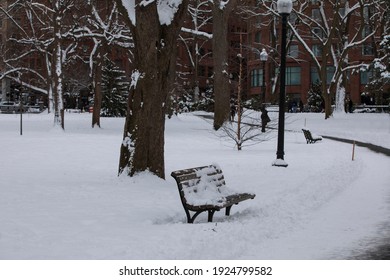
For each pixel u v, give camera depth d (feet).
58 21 116.16
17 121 153.79
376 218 36.17
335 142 107.65
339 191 47.91
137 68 46.39
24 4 164.35
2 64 207.62
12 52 214.07
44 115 178.40
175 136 111.96
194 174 33.73
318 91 248.73
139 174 46.55
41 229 28.78
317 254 26.84
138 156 46.70
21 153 71.10
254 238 29.50
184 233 28.48
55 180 47.55
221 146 90.99
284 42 61.11
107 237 27.30
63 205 35.94
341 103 199.11
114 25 136.87
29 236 27.20
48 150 75.72
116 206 35.91
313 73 297.12
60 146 81.92
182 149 83.51
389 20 175.42
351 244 29.04
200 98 260.62
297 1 189.06
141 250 24.88
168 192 41.91
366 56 257.96
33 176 50.03
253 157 71.82
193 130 131.95
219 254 25.99
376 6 181.16
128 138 47.09
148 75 45.93
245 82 246.47
